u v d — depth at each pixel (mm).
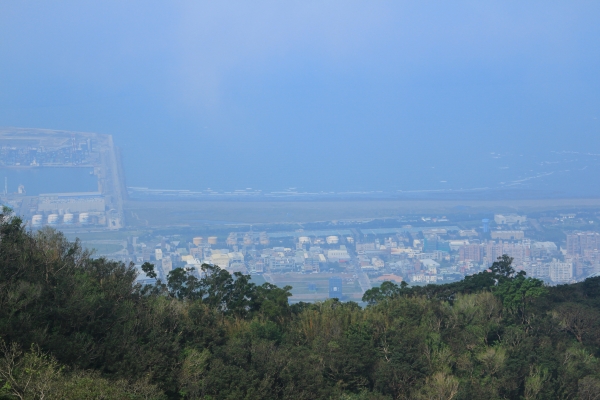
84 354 35125
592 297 69250
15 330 32844
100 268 46938
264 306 56781
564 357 50906
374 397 43031
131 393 32500
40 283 37625
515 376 47562
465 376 47750
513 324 56719
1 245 38500
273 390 40469
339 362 45094
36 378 28031
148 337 40531
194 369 39812
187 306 49531
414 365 45812
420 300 59250
